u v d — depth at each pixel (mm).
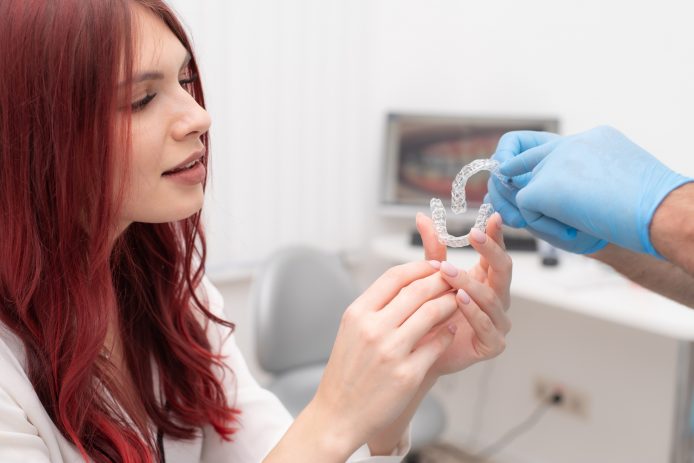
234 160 2389
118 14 747
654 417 2252
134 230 1016
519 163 856
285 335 2027
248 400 1144
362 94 2670
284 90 2469
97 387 925
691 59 2070
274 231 2531
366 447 981
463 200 901
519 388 2656
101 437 902
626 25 2213
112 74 752
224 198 2385
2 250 816
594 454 2439
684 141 2119
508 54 2557
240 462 1104
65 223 799
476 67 2660
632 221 743
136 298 1043
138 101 795
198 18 2227
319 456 753
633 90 2225
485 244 817
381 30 2666
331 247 2697
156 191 829
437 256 873
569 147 808
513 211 915
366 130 2709
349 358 761
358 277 2820
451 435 2900
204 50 2256
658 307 1821
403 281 805
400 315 758
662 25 2125
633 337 2283
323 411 775
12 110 765
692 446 1948
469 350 895
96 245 808
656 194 737
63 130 761
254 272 2502
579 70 2359
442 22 2742
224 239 2410
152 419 1046
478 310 813
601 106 2316
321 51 2535
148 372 1055
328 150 2625
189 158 834
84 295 839
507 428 2713
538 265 2252
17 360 860
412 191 2615
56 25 735
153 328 1063
